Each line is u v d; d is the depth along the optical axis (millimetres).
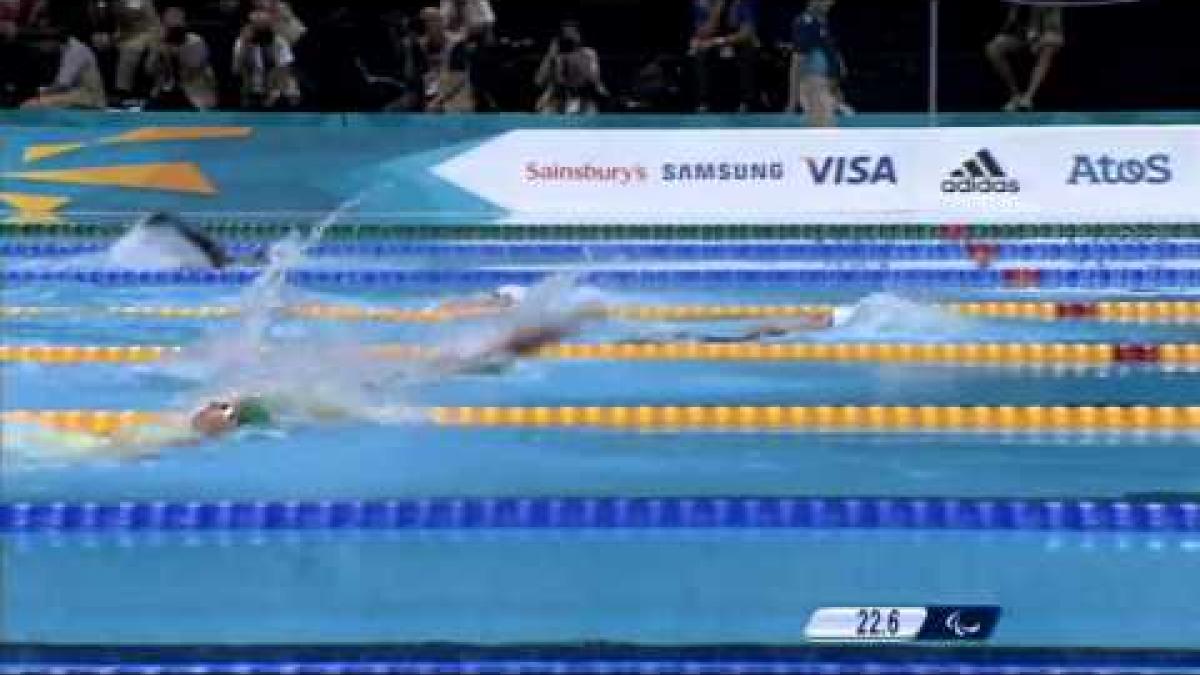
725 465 17688
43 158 38812
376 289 30234
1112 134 38375
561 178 39375
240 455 17828
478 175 39438
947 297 29500
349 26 47406
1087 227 37375
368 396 20953
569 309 27406
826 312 27656
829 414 20359
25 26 47094
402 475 17062
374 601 13219
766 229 37531
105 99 44406
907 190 38688
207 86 44844
